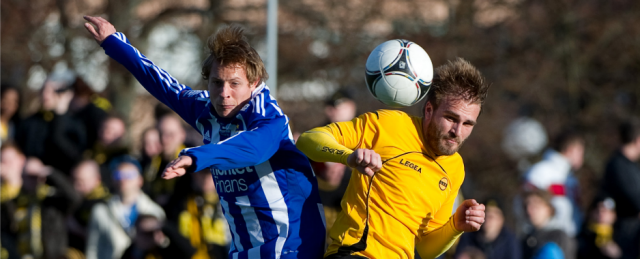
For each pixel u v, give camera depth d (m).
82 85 26.89
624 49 48.25
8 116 28.33
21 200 24.70
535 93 47.94
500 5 49.03
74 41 48.34
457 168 13.88
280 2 50.50
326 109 24.52
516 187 45.06
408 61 13.24
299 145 12.99
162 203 23.17
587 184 45.66
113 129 26.00
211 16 50.59
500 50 49.06
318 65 49.28
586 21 48.19
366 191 13.41
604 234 27.12
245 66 12.69
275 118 12.84
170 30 51.97
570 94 47.97
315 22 49.97
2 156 25.56
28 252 24.14
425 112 13.57
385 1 49.66
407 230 13.45
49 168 25.28
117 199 23.42
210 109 13.47
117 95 47.78
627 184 27.16
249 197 13.38
